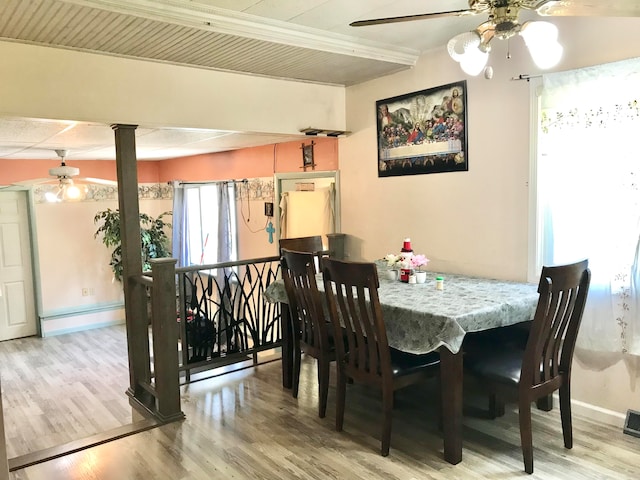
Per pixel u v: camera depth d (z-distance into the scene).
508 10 1.95
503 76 3.27
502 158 3.32
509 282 3.25
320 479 2.42
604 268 2.79
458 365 2.48
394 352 2.79
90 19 2.63
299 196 5.01
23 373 5.19
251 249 5.99
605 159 2.75
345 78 4.17
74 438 3.73
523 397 2.39
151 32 2.86
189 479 2.46
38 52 3.01
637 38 2.64
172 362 3.12
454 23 3.11
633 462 2.48
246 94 3.91
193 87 3.64
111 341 6.32
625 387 2.82
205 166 6.84
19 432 3.83
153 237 7.12
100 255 7.04
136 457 2.69
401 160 4.03
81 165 6.82
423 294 2.90
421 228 3.93
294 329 3.38
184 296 3.79
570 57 2.93
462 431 2.79
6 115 2.92
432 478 2.40
